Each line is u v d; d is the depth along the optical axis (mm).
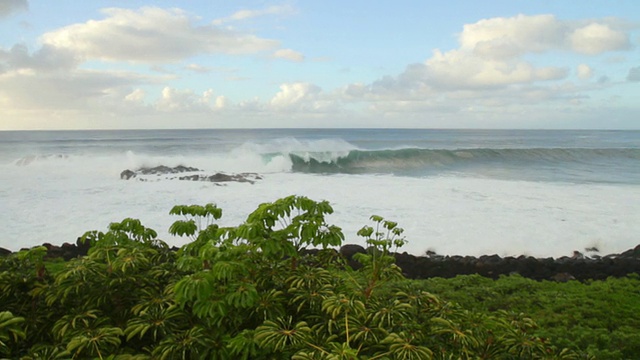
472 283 7668
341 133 128875
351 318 3605
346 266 4922
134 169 25266
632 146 58875
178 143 54562
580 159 35500
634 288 7387
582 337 5273
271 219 3955
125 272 3881
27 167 25750
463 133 130625
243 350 3256
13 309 3883
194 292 3129
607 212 14797
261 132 138625
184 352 3223
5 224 12914
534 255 11023
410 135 107438
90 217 13711
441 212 14562
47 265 7418
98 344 3305
